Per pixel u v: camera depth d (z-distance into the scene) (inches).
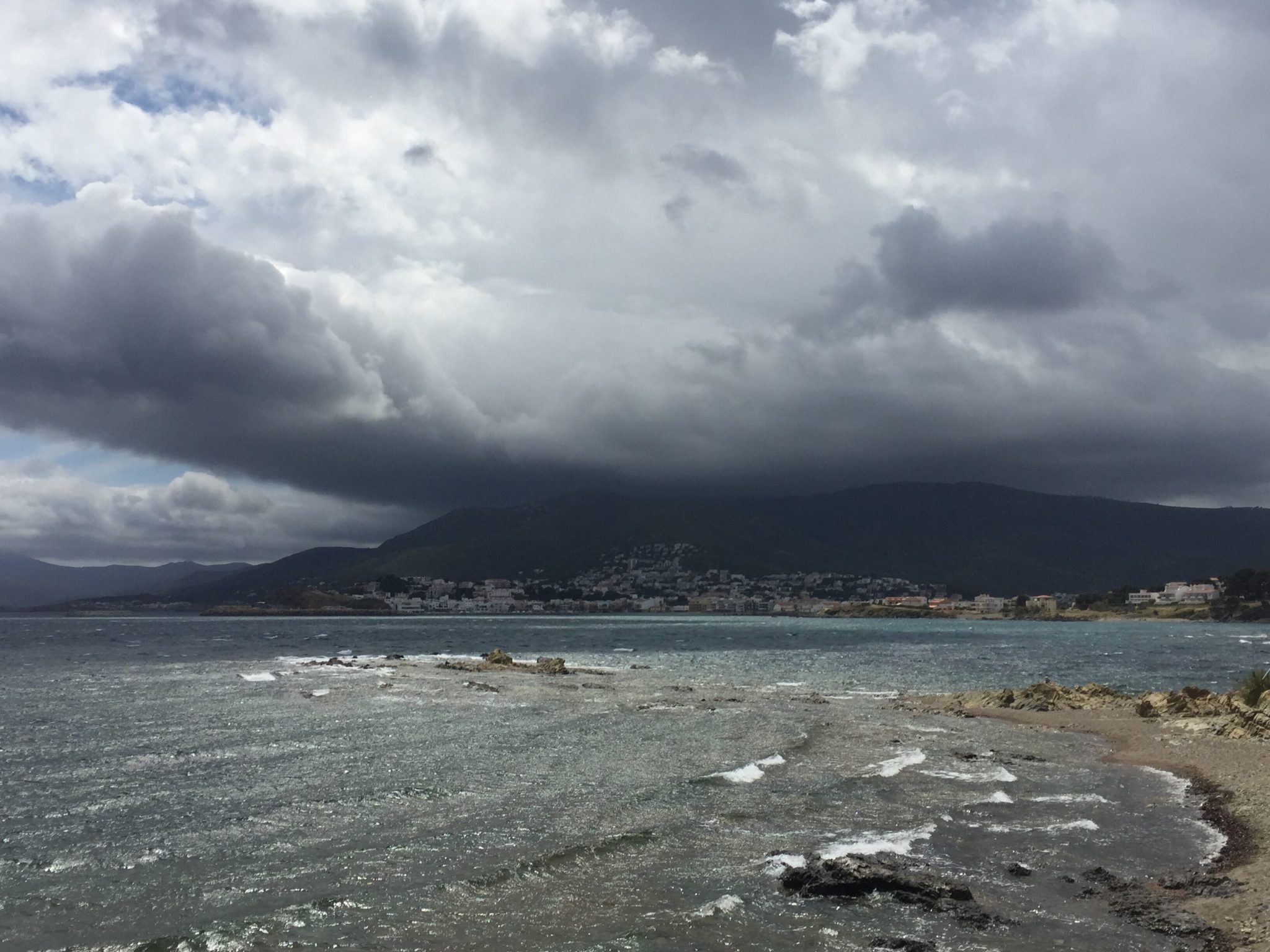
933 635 6998.0
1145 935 532.4
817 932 541.3
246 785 977.5
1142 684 2588.6
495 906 589.9
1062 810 872.3
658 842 742.5
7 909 588.7
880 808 870.4
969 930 543.8
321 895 613.0
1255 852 708.7
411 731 1396.4
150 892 622.8
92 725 1475.1
